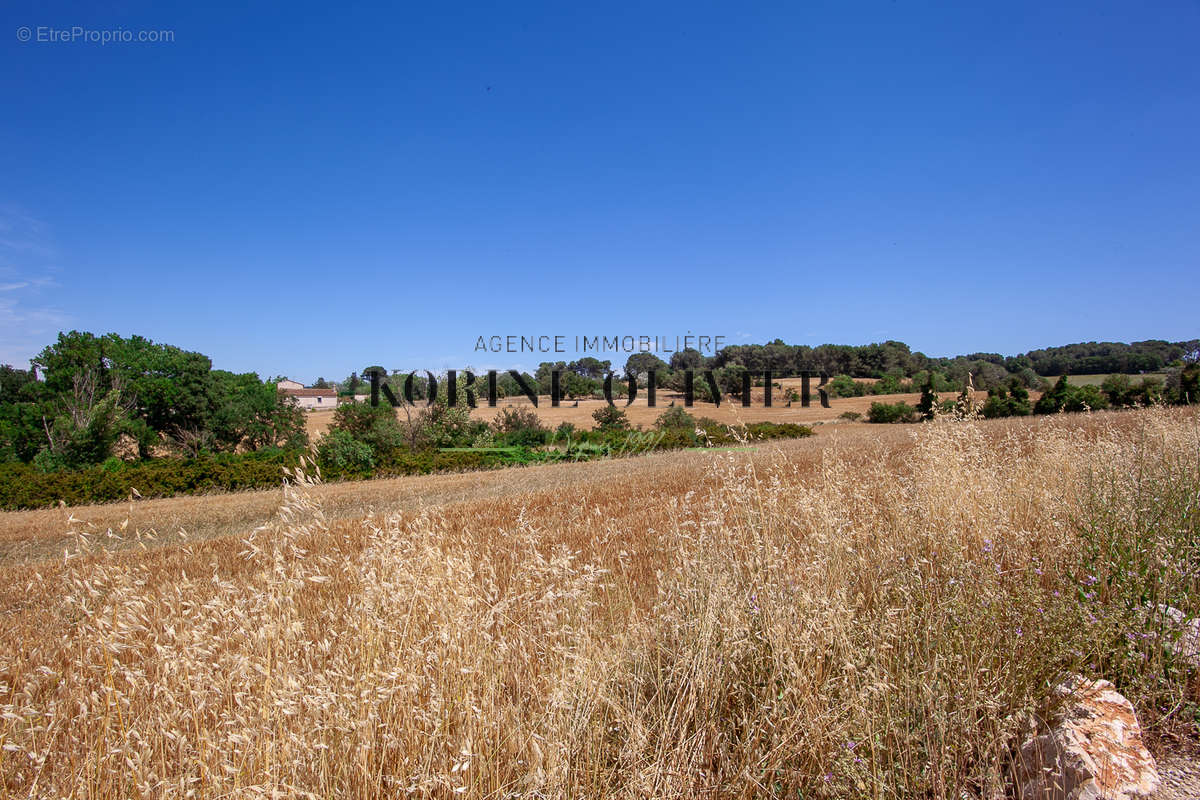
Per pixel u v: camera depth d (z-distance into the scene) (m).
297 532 3.28
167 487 22.03
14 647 5.05
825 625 2.92
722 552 3.84
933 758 2.28
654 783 2.37
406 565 3.43
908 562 3.88
